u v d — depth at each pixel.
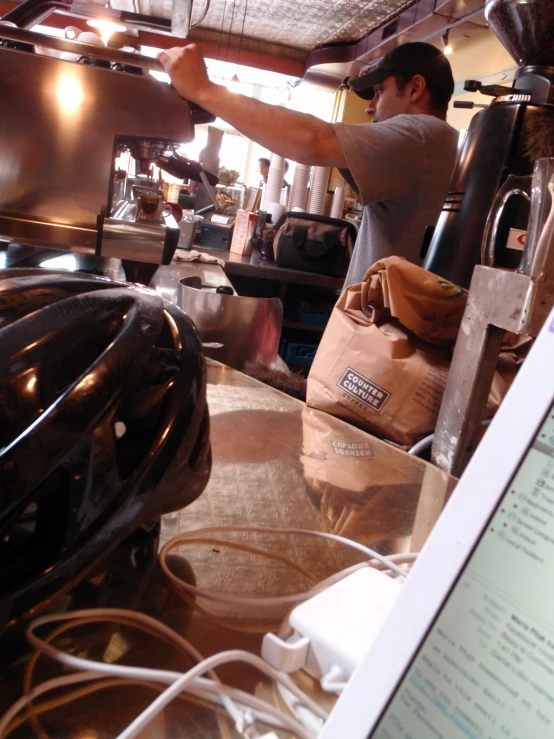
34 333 0.34
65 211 1.10
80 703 0.32
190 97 1.30
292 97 6.96
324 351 0.98
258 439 0.74
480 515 0.25
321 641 0.34
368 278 0.97
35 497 0.33
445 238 1.43
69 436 0.31
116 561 0.44
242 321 1.10
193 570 0.45
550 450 0.24
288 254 2.93
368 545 0.52
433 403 0.91
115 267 1.41
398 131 1.56
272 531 0.51
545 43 1.26
